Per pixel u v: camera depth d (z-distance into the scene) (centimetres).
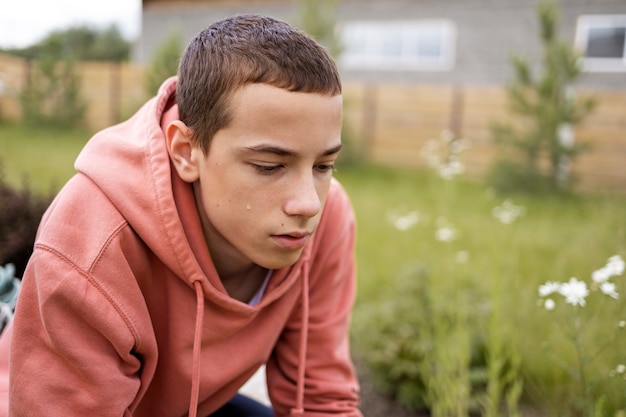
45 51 1149
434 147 473
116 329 100
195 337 107
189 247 105
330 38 931
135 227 103
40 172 653
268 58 91
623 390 152
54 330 97
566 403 192
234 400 149
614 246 253
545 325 225
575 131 773
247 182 95
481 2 1181
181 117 104
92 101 1184
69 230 100
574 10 1089
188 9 1457
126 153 107
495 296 188
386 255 428
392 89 991
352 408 137
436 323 235
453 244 407
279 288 118
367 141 1016
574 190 732
